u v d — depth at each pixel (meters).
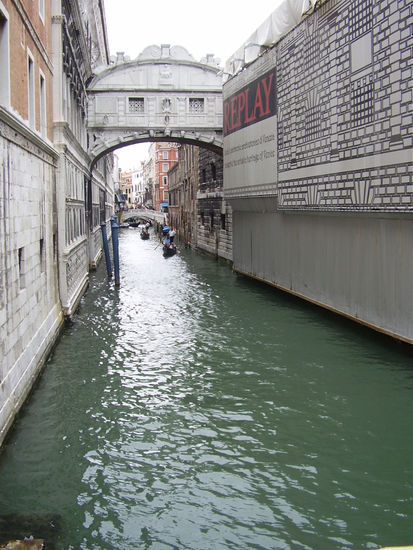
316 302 15.17
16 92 9.07
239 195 20.84
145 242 51.62
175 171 56.69
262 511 6.25
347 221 13.02
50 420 8.58
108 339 13.41
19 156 9.16
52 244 13.27
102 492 6.60
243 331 13.89
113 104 25.72
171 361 11.58
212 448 7.72
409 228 10.51
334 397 9.46
